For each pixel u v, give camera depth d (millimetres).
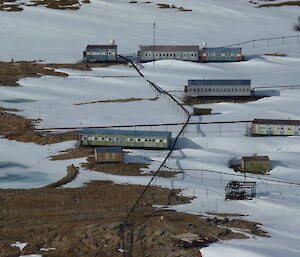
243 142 86688
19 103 109875
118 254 53250
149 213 61219
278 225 58250
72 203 64750
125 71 134250
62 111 104375
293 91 116750
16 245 55344
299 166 77938
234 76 130375
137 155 82375
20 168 78062
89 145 86125
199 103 109625
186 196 66750
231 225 57812
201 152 83312
